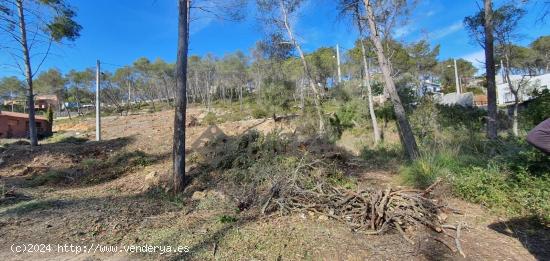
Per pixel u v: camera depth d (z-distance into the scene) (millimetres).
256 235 4312
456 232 4211
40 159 11875
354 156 10133
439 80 50688
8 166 11312
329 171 6684
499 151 7812
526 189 5223
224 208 5664
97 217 5586
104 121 27266
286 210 5113
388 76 9648
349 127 16516
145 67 49656
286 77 21359
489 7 11406
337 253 3721
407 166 7613
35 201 6852
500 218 4719
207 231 4605
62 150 12992
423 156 7773
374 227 4359
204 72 51094
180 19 7660
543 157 5574
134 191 7836
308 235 4211
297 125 15617
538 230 4281
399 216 4445
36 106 54656
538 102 11031
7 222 5355
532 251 3727
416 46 14672
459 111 18656
